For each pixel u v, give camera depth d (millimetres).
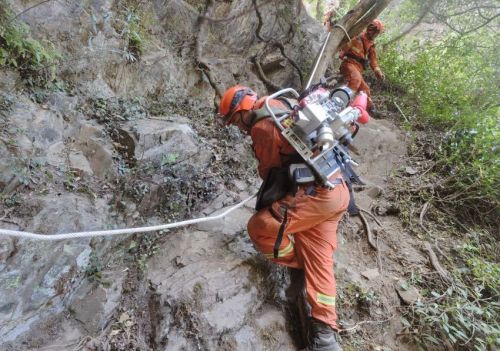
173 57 3891
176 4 3900
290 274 2498
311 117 1926
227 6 4273
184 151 2965
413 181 3674
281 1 4707
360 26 4316
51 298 2016
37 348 1884
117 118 2986
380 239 3068
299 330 2285
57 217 2150
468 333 2443
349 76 4422
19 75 2598
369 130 4172
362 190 3529
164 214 2719
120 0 3461
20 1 2682
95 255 2258
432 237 3148
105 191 2547
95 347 1952
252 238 2225
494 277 2746
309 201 2047
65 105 2779
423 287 2717
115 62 3322
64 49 2955
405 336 2441
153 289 2205
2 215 2029
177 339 1979
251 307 2227
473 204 3438
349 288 2545
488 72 4371
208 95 4082
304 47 5055
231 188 3135
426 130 4441
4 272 1859
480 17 3863
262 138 2070
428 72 5109
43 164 2346
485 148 3504
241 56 4527
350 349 2271
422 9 2963
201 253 2447
